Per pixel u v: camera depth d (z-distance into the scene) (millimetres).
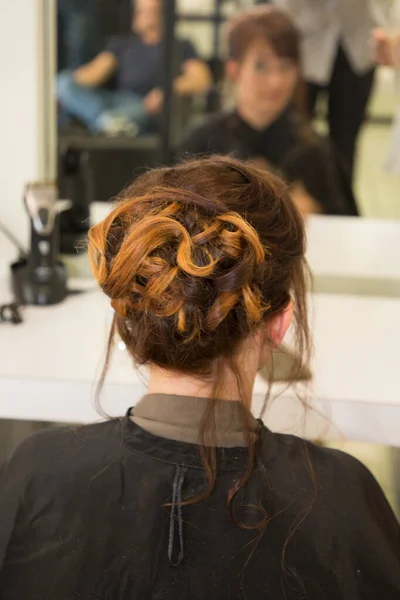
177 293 620
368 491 714
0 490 675
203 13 1593
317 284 1510
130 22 1648
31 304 1297
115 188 1684
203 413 666
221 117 1605
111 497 645
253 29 1537
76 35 1646
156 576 614
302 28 1486
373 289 1508
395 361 1188
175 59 1633
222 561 619
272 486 662
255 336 688
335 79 1522
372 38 1486
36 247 1286
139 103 1673
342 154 1554
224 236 621
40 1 1375
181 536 623
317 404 1051
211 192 667
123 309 648
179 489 637
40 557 634
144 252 617
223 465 650
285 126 1569
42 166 1476
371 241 1526
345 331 1286
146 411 682
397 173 1552
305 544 640
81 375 1080
